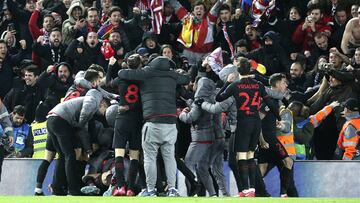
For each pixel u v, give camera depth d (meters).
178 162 39.41
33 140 44.59
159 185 39.28
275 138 38.81
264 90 37.25
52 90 47.06
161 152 37.25
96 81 39.84
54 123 38.50
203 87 38.84
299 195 41.16
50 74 47.47
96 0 54.59
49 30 51.69
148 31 49.06
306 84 46.47
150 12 52.31
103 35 50.44
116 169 37.12
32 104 48.31
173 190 36.97
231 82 37.72
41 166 39.72
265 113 38.69
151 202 32.22
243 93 36.81
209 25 50.22
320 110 43.53
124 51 49.06
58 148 39.25
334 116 43.47
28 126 44.78
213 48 50.53
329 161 41.06
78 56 49.06
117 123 37.19
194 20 50.28
